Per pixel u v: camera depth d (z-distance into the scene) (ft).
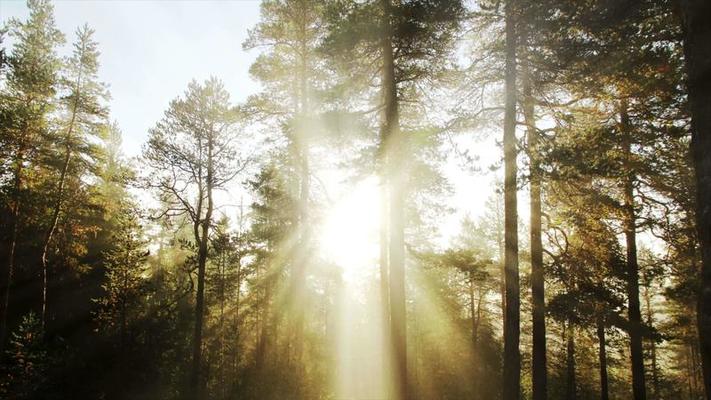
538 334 44.09
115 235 89.20
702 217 16.51
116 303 85.15
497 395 95.91
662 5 29.76
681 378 123.85
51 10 89.76
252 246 84.12
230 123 75.82
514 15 38.60
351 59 45.85
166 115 75.46
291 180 74.02
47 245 88.94
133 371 80.28
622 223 44.47
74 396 71.72
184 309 103.09
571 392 76.43
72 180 91.56
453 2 39.40
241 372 86.43
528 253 53.11
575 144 35.37
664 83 32.60
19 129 77.66
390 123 44.91
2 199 78.64
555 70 37.04
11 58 77.41
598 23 32.27
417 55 45.52
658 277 49.03
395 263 43.98
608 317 44.09
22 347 71.05
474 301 111.55
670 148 38.81
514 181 38.73
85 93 88.53
